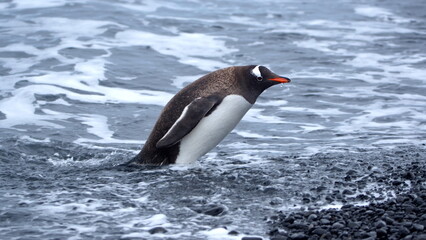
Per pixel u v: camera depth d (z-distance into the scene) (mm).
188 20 49719
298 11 55438
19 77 35062
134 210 18641
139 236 16641
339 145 26922
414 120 30719
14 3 50594
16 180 21500
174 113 23062
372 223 17062
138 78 36375
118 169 23000
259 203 19328
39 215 18062
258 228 17250
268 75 23391
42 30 44062
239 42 44812
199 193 20234
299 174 22281
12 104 31297
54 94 32844
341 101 33719
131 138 27781
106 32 44625
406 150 25719
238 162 24047
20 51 39594
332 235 16328
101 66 37688
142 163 23562
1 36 42406
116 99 33000
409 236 15734
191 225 17484
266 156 25203
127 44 42656
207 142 23391
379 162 23859
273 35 47031
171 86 35531
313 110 32375
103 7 51094
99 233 16828
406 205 18156
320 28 49875
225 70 23875
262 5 56969
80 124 29219
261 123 30391
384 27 50812
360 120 30812
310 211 18219
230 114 23219
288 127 29828
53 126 28656
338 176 22016
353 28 50188
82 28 45156
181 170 22750
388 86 36250
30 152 25141
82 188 20625
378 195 19938
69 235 16641
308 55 42438
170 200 19562
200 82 23672
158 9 52500
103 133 28188
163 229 17000
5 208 18547
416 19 53750
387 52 43656
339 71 39156
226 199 19688
